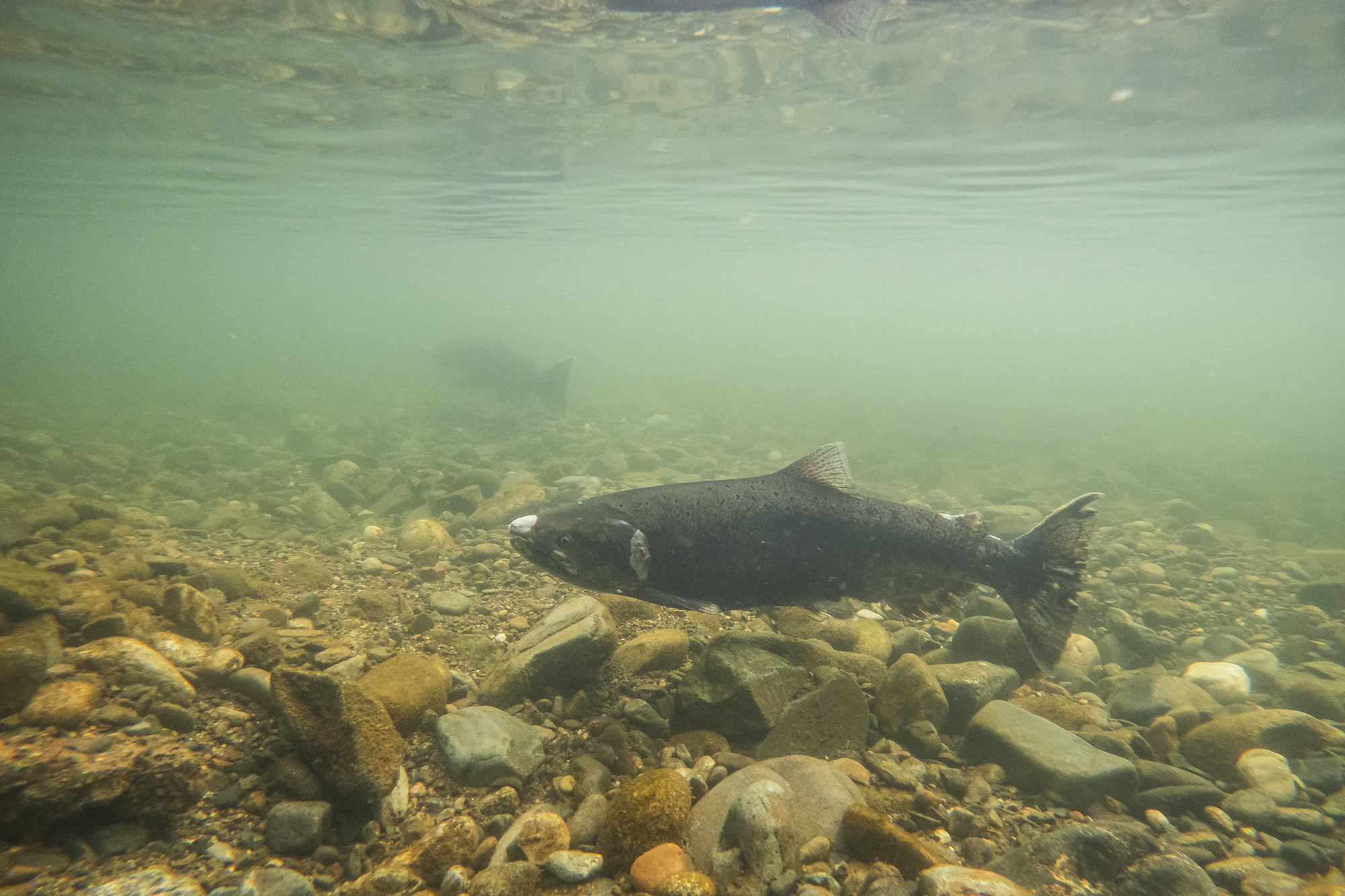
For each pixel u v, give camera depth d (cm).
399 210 603
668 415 518
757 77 258
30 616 98
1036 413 676
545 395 486
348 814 83
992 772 96
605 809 83
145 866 74
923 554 104
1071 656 131
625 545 97
